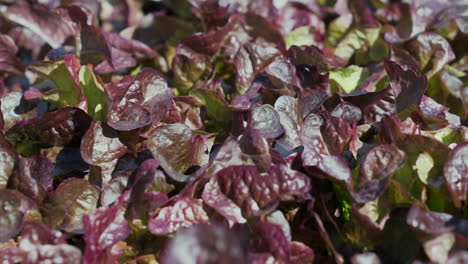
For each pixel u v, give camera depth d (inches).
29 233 23.6
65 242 23.9
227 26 31.1
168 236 24.3
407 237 23.8
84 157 25.2
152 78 26.9
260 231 23.5
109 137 26.1
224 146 24.6
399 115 27.3
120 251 24.3
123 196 24.1
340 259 23.5
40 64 28.5
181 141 25.5
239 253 20.5
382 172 24.1
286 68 29.4
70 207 25.0
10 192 24.2
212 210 24.5
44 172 25.7
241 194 24.2
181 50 30.9
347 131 26.0
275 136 25.6
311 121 26.0
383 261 23.9
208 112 29.0
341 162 24.8
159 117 26.4
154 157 24.9
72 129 26.7
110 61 30.5
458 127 26.8
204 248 20.4
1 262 23.3
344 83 30.8
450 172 23.9
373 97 28.0
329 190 25.7
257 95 29.1
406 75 27.0
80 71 28.4
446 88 29.3
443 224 22.8
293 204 24.7
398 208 24.4
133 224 24.2
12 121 28.3
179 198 24.3
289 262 23.6
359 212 23.8
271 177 24.1
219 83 30.6
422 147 25.0
